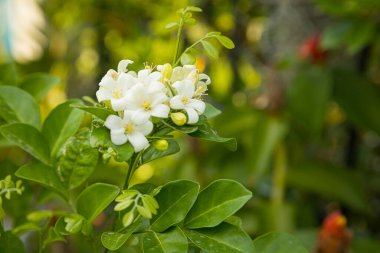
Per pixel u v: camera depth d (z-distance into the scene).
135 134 0.46
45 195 0.62
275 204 1.00
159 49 1.30
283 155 1.03
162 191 0.47
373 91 1.06
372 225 1.18
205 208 0.47
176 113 0.45
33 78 0.65
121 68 0.48
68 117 0.54
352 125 1.20
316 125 1.02
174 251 0.45
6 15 1.18
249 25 1.34
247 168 1.03
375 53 1.16
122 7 1.41
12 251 0.51
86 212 0.50
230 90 1.32
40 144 0.53
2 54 1.24
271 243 0.51
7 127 0.52
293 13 1.10
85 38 1.45
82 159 0.52
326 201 1.20
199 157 1.07
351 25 0.94
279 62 1.03
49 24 1.46
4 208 0.59
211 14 1.32
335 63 1.13
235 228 0.47
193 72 0.47
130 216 0.44
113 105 0.45
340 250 0.79
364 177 1.19
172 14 1.30
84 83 1.46
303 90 1.02
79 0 1.42
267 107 1.04
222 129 1.05
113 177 0.92
